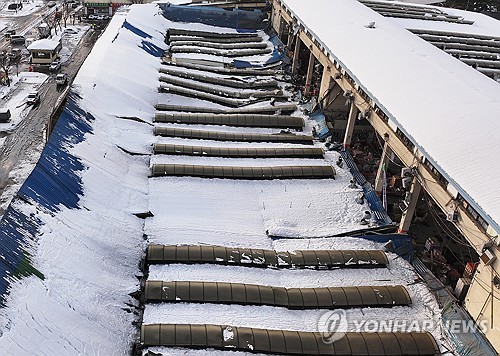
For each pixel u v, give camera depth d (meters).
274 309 18.02
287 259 20.30
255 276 19.53
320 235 22.36
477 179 17.09
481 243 16.59
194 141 28.70
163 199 23.48
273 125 31.52
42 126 34.56
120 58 35.91
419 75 25.23
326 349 16.45
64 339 14.91
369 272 20.33
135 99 31.84
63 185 20.84
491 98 22.78
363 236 22.28
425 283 19.81
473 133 19.61
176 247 20.11
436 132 20.16
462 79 24.86
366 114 25.80
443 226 24.34
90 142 24.81
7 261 15.72
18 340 13.88
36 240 17.34
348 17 35.56
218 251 20.16
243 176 25.53
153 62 39.38
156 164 25.47
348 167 27.48
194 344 16.05
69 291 16.52
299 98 36.00
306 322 17.75
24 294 15.19
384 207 24.02
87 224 19.84
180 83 36.16
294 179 26.00
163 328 16.36
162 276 18.97
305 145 29.72
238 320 17.38
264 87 37.72
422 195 25.70
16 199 18.30
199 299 17.84
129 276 18.91
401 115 22.05
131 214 22.05
